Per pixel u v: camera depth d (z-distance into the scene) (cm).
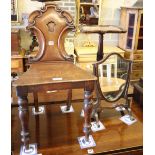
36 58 170
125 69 184
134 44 304
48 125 174
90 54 290
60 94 222
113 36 337
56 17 169
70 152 144
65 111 196
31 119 182
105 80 175
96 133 164
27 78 138
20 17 292
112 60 173
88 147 149
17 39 263
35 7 294
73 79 137
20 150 145
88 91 141
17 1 283
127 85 174
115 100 174
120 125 175
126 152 149
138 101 212
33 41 281
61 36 171
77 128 171
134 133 166
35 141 154
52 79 137
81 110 198
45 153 143
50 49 171
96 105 169
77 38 318
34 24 165
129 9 299
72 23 171
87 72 153
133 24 301
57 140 156
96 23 313
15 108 192
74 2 297
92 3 303
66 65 167
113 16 327
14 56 264
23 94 130
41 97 214
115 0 320
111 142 155
